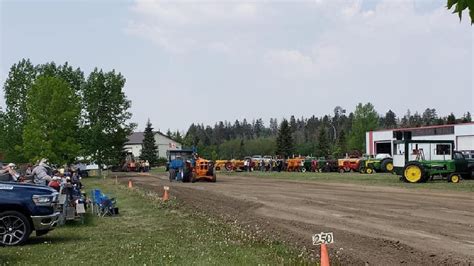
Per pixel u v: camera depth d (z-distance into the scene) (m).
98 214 15.52
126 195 23.53
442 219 13.60
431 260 8.83
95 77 53.66
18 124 53.75
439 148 29.92
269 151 107.31
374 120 79.50
